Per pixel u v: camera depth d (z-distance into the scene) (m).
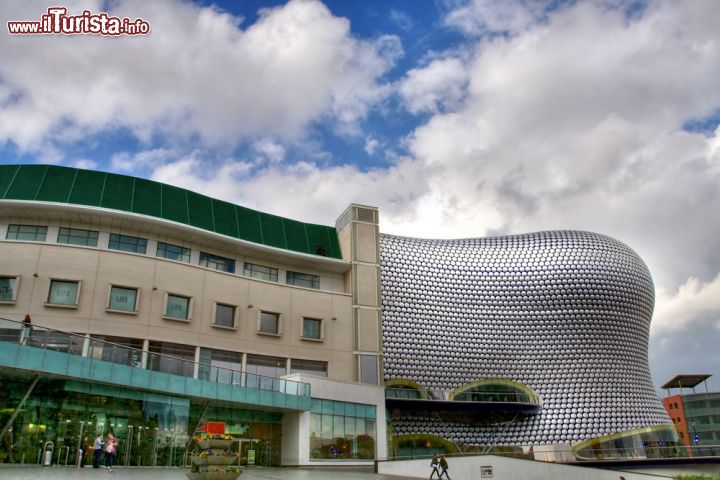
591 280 51.75
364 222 45.06
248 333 37.72
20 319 30.88
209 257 38.72
